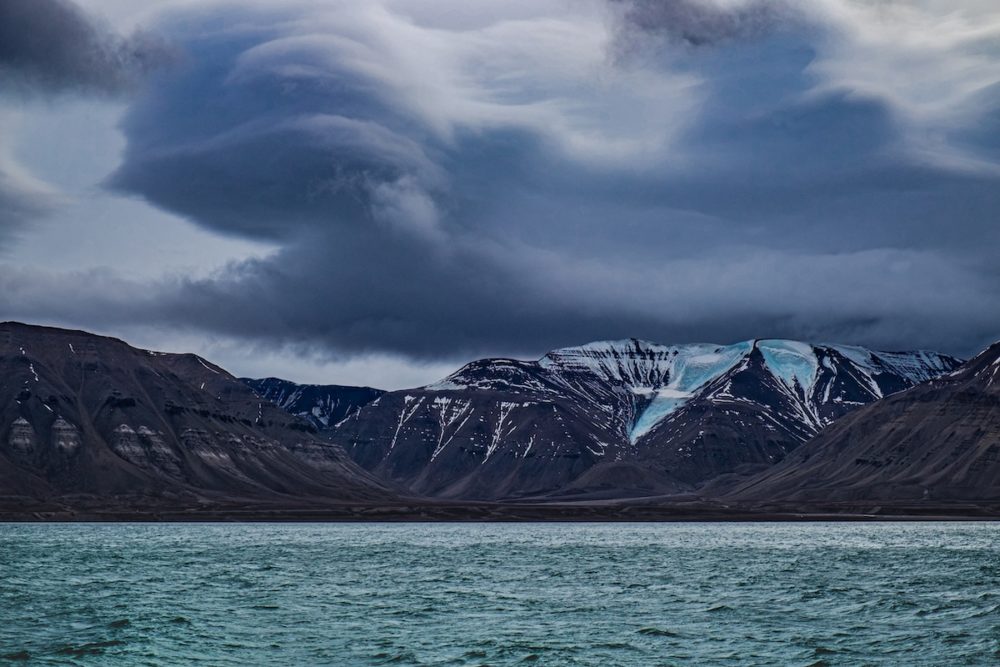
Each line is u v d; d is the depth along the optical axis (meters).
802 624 95.56
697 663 76.69
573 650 81.81
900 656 79.00
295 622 97.81
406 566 170.25
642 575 151.00
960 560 185.00
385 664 77.06
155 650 82.56
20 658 79.25
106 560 185.00
